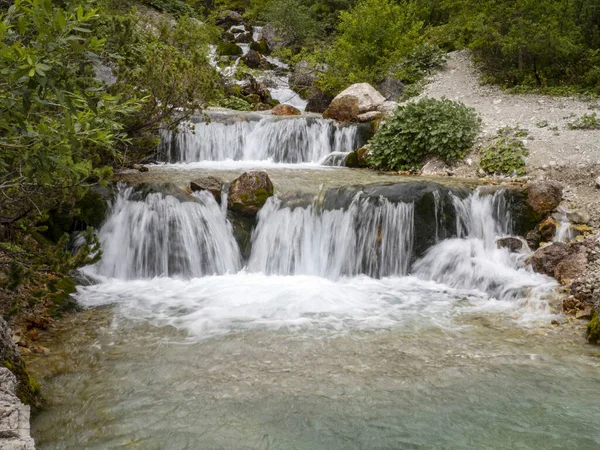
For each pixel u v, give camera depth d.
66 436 3.79
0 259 5.52
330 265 8.11
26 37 3.74
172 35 16.34
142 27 15.51
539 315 6.25
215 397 4.34
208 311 6.29
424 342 5.47
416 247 7.93
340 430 3.89
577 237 7.83
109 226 7.89
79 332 5.61
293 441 3.76
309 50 22.80
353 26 17.58
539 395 4.41
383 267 7.95
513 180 9.60
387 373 4.79
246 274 7.96
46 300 6.20
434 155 11.15
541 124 11.59
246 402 4.27
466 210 8.32
